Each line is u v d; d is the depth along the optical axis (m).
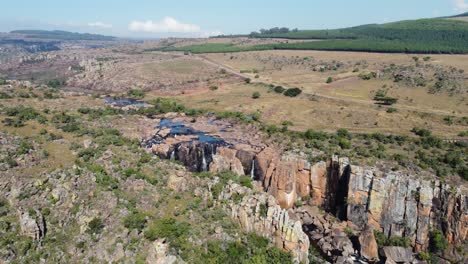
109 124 130.88
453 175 87.81
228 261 63.00
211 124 142.62
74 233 65.62
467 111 136.25
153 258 60.69
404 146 107.62
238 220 71.94
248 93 195.00
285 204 96.19
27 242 61.31
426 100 152.12
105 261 60.81
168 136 124.44
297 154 104.31
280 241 69.19
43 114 128.62
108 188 74.75
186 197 76.44
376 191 87.19
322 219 92.81
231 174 88.56
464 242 78.50
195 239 65.38
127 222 66.00
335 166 97.06
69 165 83.38
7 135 96.69
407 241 82.94
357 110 147.62
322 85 196.75
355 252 82.00
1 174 75.50
